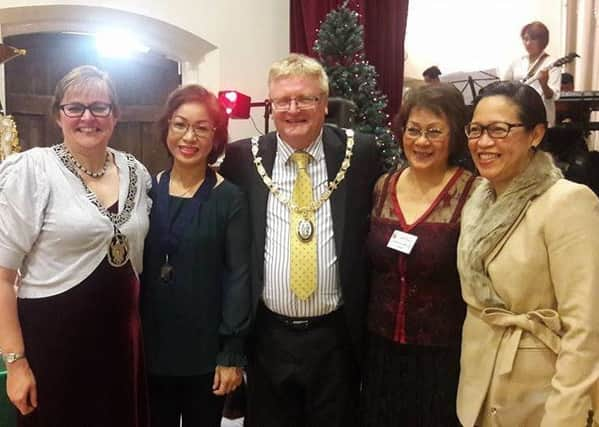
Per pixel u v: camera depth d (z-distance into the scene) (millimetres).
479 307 1709
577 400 1497
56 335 1809
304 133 2105
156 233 2027
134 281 1929
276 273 2096
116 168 1951
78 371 1844
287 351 2131
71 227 1782
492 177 1684
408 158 2012
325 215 2141
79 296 1813
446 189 1981
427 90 1973
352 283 2117
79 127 1807
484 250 1682
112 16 4426
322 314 2125
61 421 1842
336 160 2188
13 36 4359
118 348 1899
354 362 2213
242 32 4926
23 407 1777
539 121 1654
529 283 1609
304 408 2248
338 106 4027
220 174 2230
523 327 1619
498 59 6098
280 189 2158
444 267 1928
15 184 1749
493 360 1669
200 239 2029
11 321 1762
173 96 2055
